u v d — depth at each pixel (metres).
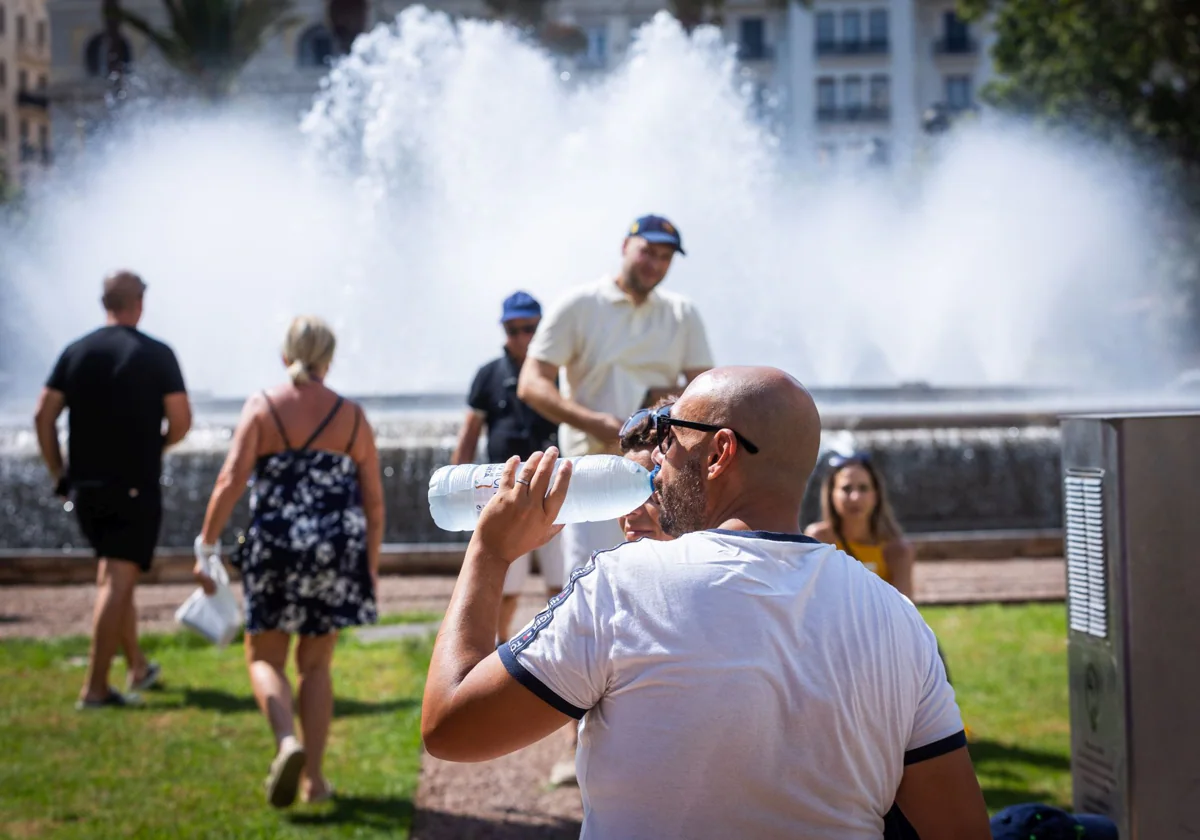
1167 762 2.92
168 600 8.93
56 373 6.00
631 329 4.71
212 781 4.87
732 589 1.85
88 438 5.96
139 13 60.59
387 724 5.62
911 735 1.92
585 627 1.86
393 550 9.91
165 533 10.84
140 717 5.79
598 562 1.92
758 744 1.81
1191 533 2.94
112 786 4.79
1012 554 10.16
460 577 1.98
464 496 2.13
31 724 5.64
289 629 4.52
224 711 5.91
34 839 4.21
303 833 4.28
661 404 2.20
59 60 60.91
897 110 68.12
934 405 15.04
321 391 4.70
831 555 1.93
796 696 1.82
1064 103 35.12
